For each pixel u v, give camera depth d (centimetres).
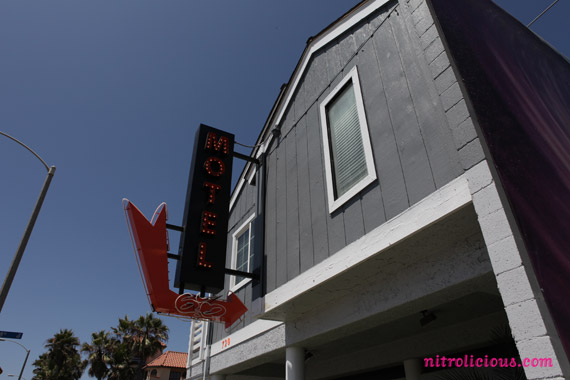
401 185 418
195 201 707
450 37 369
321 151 603
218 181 746
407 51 473
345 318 514
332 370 912
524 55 482
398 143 441
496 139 313
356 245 444
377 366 802
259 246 700
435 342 676
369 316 475
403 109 449
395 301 439
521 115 368
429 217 353
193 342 1110
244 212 948
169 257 643
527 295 239
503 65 412
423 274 414
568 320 240
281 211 675
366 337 725
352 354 864
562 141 403
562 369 210
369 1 580
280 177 720
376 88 510
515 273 249
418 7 405
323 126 613
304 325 596
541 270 254
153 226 619
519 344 236
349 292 514
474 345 616
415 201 391
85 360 3500
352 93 573
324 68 663
